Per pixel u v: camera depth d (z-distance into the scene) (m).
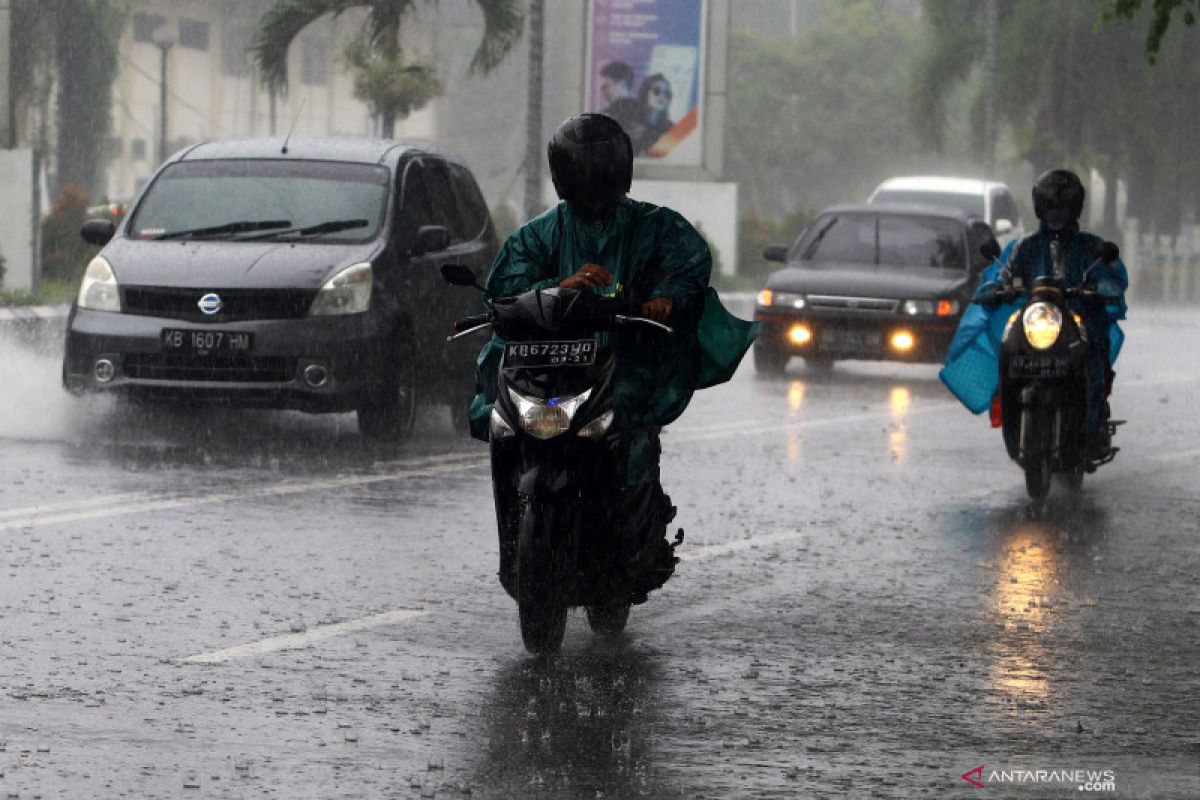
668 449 28.67
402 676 14.10
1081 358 23.70
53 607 16.16
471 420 15.21
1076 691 14.17
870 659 15.06
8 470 23.92
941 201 60.41
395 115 69.19
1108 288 24.12
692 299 14.84
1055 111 96.88
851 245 44.44
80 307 27.39
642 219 15.05
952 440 30.91
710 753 12.22
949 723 13.13
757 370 43.69
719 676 14.38
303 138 31.03
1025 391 23.84
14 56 51.12
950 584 18.36
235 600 16.66
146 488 22.83
